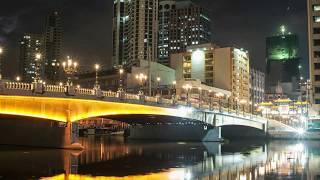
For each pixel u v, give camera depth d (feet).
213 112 392.68
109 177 152.66
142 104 289.33
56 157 216.95
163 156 244.42
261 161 215.92
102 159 220.02
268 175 160.35
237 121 448.65
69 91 235.20
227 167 188.34
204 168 184.14
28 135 281.74
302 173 166.09
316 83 504.02
